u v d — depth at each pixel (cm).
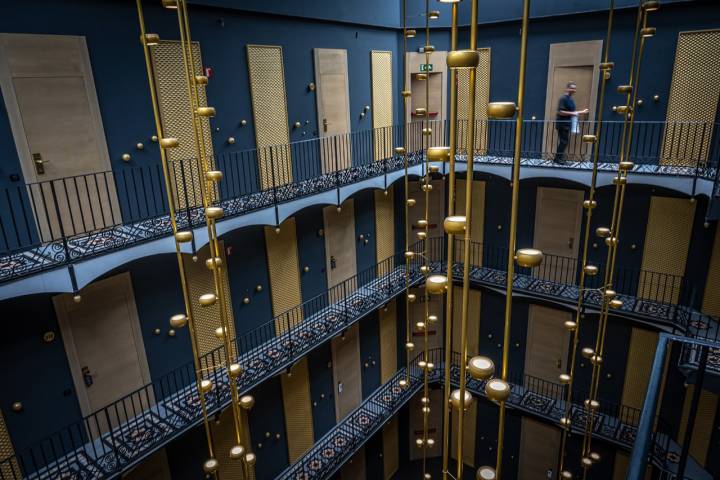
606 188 661
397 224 820
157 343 510
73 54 421
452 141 102
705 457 604
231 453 204
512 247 98
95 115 442
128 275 480
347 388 746
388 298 716
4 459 397
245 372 541
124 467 414
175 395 522
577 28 665
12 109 392
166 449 511
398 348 848
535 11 684
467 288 100
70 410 449
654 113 636
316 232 678
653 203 646
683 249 634
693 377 497
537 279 741
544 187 724
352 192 628
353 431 702
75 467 429
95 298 459
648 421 112
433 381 804
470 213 96
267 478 632
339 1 653
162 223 462
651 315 624
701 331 586
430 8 752
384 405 754
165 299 511
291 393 653
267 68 584
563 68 688
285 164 627
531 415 723
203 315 548
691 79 603
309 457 669
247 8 541
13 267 360
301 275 664
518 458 794
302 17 607
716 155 603
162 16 475
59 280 374
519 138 92
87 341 456
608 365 708
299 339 612
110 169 459
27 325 417
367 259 773
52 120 415
